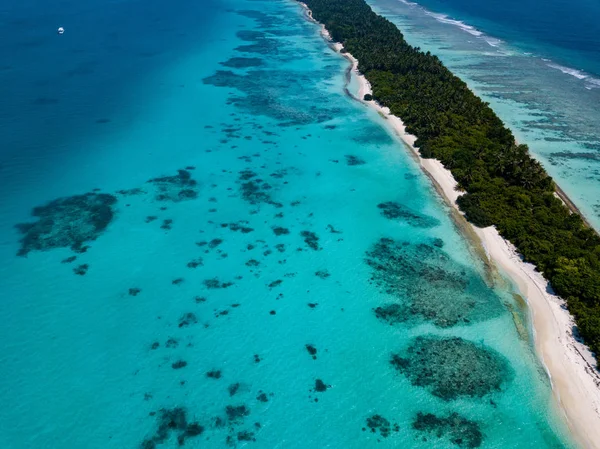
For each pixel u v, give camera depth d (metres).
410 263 58.38
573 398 42.09
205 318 50.50
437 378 44.31
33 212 65.94
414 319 50.56
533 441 39.28
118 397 42.34
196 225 64.50
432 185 75.12
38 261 57.09
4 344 46.97
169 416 40.97
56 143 84.56
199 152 83.56
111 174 75.94
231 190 72.62
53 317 50.06
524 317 50.44
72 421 40.44
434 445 39.03
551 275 54.25
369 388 43.59
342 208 69.06
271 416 41.25
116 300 52.34
